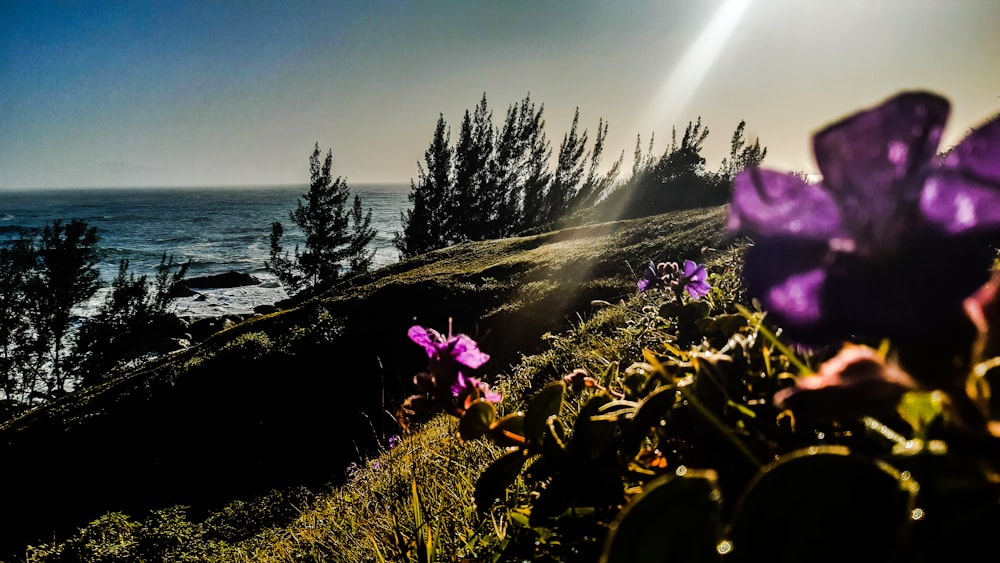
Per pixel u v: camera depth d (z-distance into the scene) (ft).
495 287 69.26
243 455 50.16
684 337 6.91
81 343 112.27
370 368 60.18
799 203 1.89
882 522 1.63
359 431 49.52
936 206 1.66
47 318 113.09
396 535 7.08
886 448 2.84
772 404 3.28
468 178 176.14
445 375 4.07
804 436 3.09
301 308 81.66
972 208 1.63
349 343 63.57
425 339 4.22
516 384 21.47
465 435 4.08
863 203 1.76
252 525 31.91
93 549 27.12
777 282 1.90
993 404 1.90
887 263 1.72
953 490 1.68
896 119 1.68
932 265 1.65
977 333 1.59
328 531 12.62
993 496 1.65
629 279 55.06
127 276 204.64
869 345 2.28
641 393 4.24
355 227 161.79
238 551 25.40
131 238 327.88
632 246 66.69
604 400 4.08
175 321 129.49
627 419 3.76
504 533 5.21
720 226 61.00
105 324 114.52
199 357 67.15
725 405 3.29
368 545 9.14
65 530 44.11
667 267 8.18
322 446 48.65
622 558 1.84
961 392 1.67
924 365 1.63
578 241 90.68
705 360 3.49
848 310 1.74
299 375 60.08
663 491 1.90
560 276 64.59
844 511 1.66
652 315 11.93
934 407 2.13
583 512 3.73
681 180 143.95
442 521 7.29
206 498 44.68
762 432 3.17
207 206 652.07
